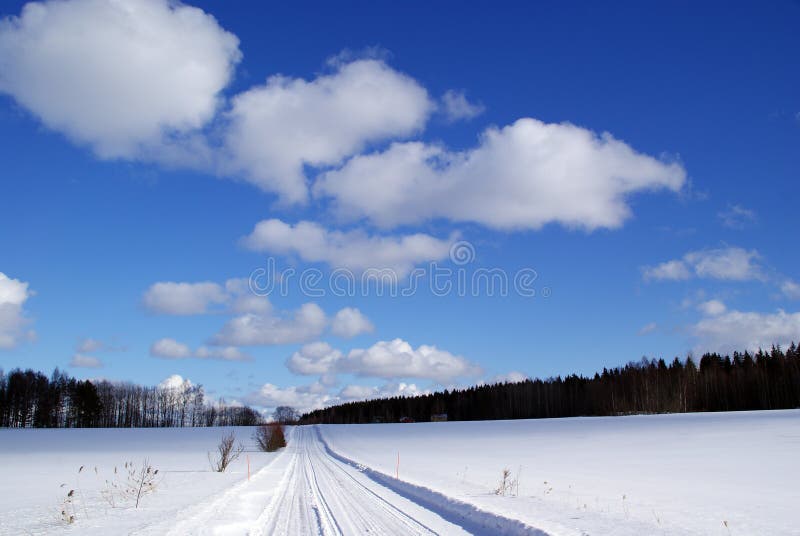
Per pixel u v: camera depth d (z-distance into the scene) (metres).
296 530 11.37
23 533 10.12
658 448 39.25
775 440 41.12
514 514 11.62
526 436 60.00
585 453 37.28
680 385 104.56
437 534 10.80
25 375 123.75
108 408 146.25
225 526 11.21
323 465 33.47
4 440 76.31
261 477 24.22
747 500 15.54
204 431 101.50
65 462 38.31
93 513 12.75
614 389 115.94
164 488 18.77
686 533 10.20
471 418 145.00
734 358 116.38
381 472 24.53
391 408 197.12
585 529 10.12
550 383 135.50
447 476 22.25
